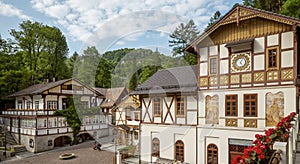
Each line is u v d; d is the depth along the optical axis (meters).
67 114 17.34
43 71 26.09
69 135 17.77
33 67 25.77
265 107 9.36
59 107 18.52
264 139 4.44
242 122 9.83
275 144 4.05
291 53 8.86
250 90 9.73
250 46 9.69
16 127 19.05
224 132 10.14
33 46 26.06
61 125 17.84
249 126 9.66
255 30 9.69
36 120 16.83
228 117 10.16
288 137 4.68
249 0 19.80
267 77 9.37
